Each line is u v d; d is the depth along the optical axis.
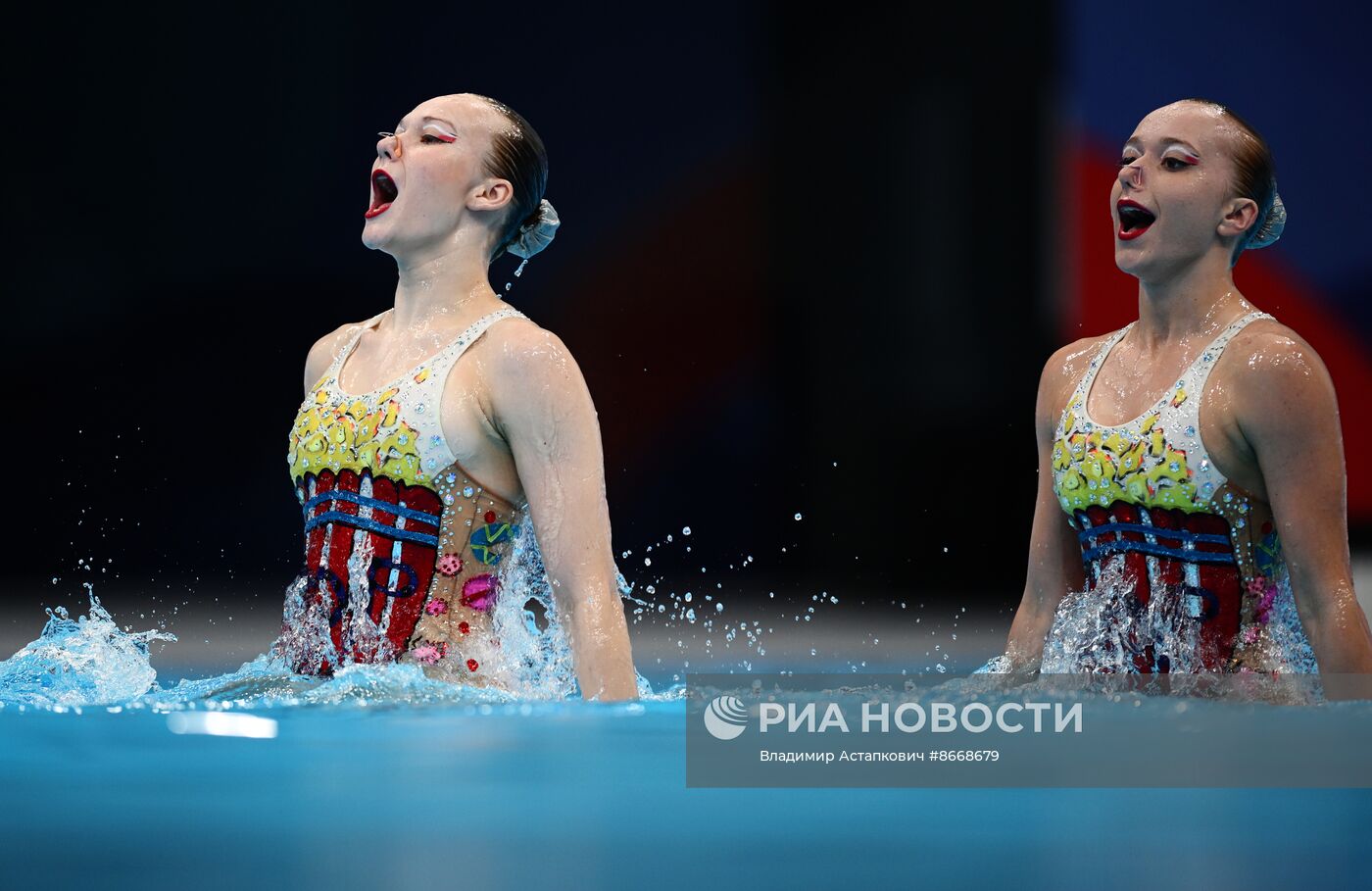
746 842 6.40
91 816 6.80
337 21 35.25
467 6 36.03
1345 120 33.81
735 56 37.81
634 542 37.66
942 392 38.34
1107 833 6.57
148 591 33.50
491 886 5.72
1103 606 12.77
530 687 12.91
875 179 38.16
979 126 37.69
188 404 35.09
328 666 12.58
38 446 34.44
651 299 37.91
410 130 13.38
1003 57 37.44
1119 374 13.10
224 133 34.91
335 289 35.47
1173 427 12.42
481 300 13.23
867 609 34.81
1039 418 13.89
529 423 12.48
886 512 38.22
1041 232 37.50
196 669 18.31
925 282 38.25
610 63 37.28
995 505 38.16
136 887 5.69
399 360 12.99
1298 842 6.44
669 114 37.66
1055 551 13.71
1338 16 33.78
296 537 35.44
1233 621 12.38
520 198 13.52
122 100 34.47
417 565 12.54
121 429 34.81
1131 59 35.84
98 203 34.56
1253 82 34.47
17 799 7.13
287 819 6.75
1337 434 12.11
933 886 5.74
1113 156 36.31
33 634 25.44
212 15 34.59
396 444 12.56
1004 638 26.28
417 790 7.30
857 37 37.84
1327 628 11.88
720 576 37.56
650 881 5.80
